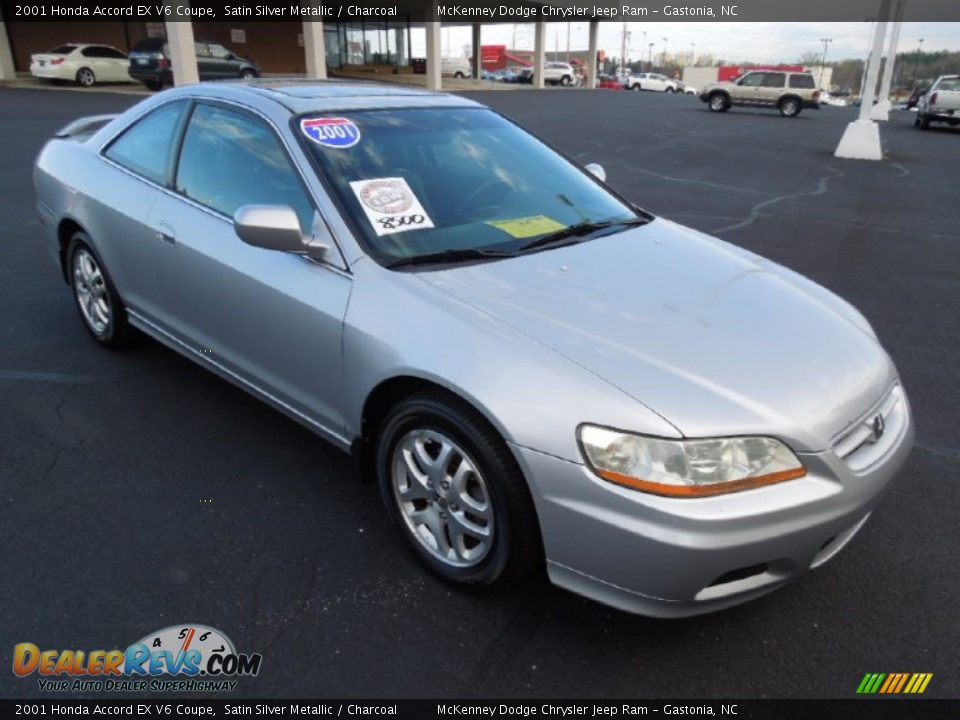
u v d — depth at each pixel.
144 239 3.63
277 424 3.67
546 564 2.31
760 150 16.45
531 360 2.29
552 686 2.27
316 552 2.79
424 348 2.45
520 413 2.22
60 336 4.64
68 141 4.54
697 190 11.02
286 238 2.69
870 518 3.11
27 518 2.91
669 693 2.26
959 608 2.62
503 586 2.49
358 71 41.38
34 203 8.20
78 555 2.72
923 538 2.99
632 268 2.96
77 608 2.48
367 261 2.74
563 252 3.02
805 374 2.40
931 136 22.56
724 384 2.26
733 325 2.60
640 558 2.10
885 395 2.57
